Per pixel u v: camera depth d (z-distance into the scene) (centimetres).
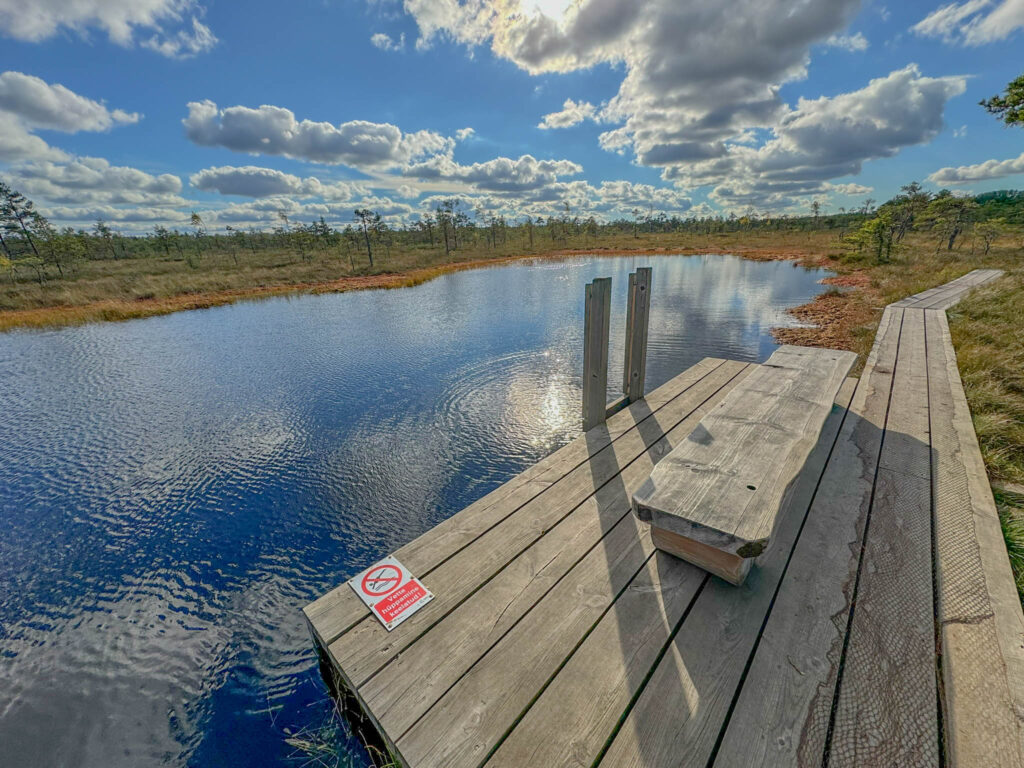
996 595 139
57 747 196
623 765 99
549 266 2503
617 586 152
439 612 144
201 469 439
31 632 261
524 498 209
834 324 888
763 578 151
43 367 802
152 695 219
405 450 464
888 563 154
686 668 120
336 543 333
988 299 684
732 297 1292
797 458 166
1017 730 99
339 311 1289
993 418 294
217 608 277
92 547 335
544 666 124
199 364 799
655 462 240
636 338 311
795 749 99
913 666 117
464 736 107
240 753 189
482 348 840
